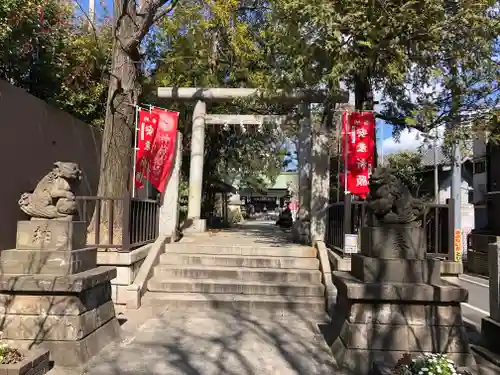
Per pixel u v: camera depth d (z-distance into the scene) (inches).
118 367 188.5
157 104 591.8
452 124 358.3
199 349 214.2
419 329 187.2
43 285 185.0
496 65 308.8
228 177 1011.3
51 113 350.6
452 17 271.1
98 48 425.7
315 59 295.9
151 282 309.9
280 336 236.8
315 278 322.3
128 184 341.7
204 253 358.9
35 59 404.5
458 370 163.0
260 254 358.3
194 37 551.2
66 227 199.3
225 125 552.4
